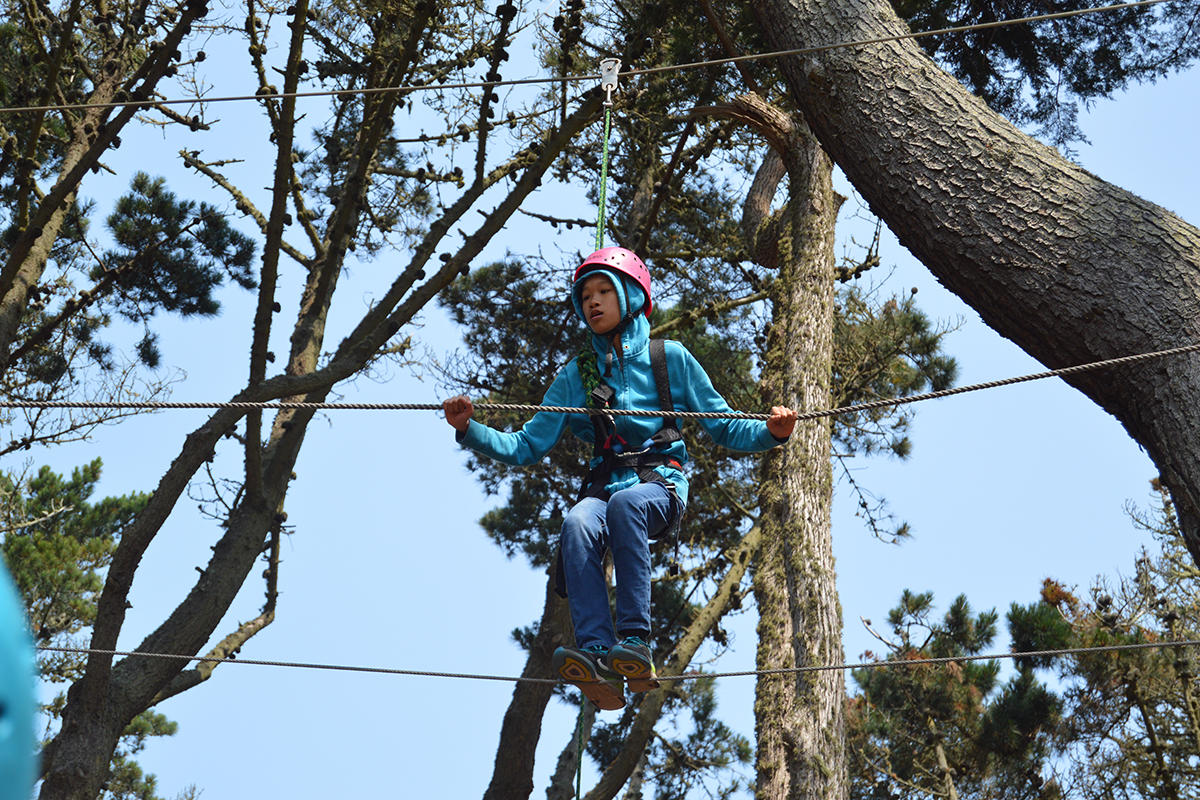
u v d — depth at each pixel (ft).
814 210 37.70
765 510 36.27
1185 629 56.90
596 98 35.96
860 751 62.54
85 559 70.79
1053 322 17.40
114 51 42.22
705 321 57.98
